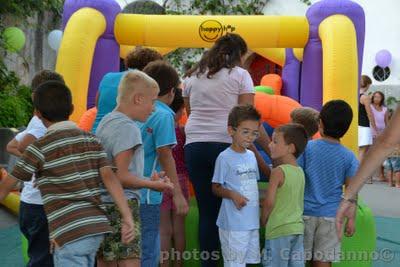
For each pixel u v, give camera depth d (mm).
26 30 12844
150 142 3885
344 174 4375
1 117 10148
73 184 3234
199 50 14375
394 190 10227
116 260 3480
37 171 3291
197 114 4410
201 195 4441
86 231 3170
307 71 6594
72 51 6035
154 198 3807
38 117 3777
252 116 4117
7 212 7617
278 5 14602
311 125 4699
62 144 3281
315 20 6430
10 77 11445
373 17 13758
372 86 13719
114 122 3479
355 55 6094
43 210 3840
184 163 4828
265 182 5270
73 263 3180
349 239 4727
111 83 4078
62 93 3486
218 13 14750
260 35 6473
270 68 14312
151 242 3816
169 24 6477
